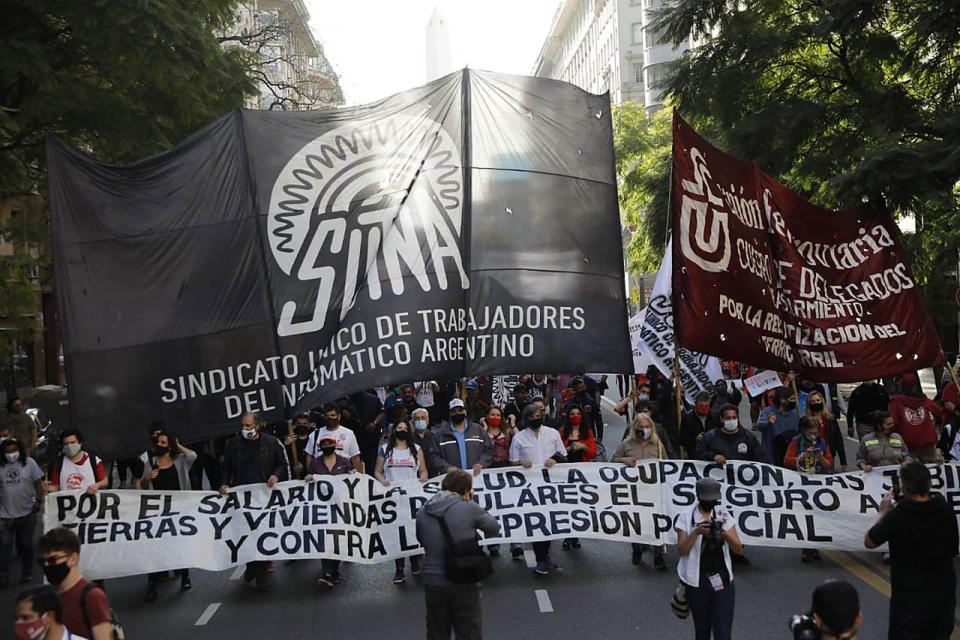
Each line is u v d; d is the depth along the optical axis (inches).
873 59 807.7
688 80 917.8
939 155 651.5
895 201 660.1
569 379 838.5
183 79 647.1
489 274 433.1
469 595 283.7
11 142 656.4
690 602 284.7
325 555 420.2
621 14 3368.6
